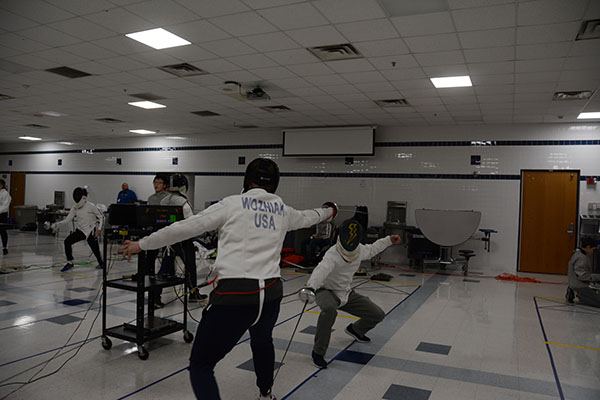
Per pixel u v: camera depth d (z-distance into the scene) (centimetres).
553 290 739
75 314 479
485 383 325
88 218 768
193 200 1405
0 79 757
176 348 380
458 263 991
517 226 952
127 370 328
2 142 1752
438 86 705
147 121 1143
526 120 923
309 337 425
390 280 790
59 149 1625
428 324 490
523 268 948
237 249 214
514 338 444
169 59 619
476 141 990
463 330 469
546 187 937
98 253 788
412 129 1045
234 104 901
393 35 504
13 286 622
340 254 353
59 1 441
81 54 609
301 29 496
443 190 1012
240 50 572
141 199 1426
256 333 233
